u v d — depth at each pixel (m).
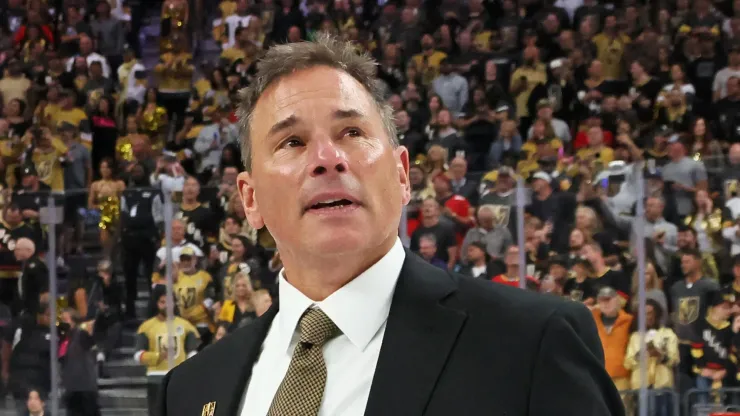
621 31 12.05
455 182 6.57
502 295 1.69
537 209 6.40
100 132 11.83
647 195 6.33
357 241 1.65
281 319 1.85
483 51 12.21
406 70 12.15
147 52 14.80
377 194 1.67
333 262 1.69
